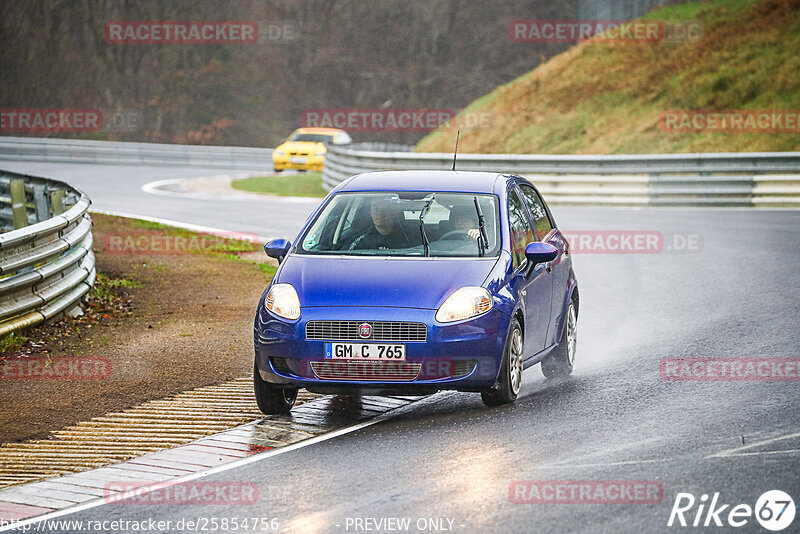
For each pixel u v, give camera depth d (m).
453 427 25.45
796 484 20.28
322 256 28.33
